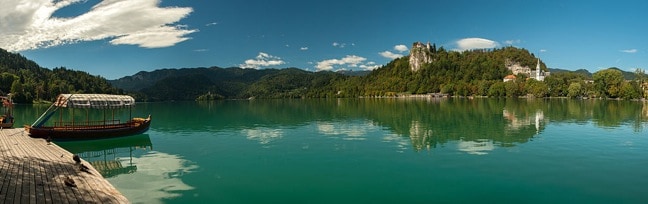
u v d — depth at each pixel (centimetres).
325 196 2008
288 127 5294
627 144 3466
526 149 3231
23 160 2350
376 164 2719
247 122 6216
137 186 2191
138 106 15412
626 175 2350
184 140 4022
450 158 2886
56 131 3728
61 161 2411
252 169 2611
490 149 3247
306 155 3092
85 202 1567
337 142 3759
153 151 3344
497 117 6600
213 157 3048
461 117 6700
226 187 2177
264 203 1906
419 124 5503
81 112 9344
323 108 11075
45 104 14975
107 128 4097
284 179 2344
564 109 8775
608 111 7994
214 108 12438
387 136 4159
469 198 1958
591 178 2288
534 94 18450
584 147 3312
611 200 1900
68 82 19938
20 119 7038
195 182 2280
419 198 1959
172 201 1931
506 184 2180
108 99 4281
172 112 9819
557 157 2888
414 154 3062
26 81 17950
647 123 5359
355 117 7019
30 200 1534
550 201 1900
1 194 1570
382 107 11125
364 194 2038
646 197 1942
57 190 1708
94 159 2988
